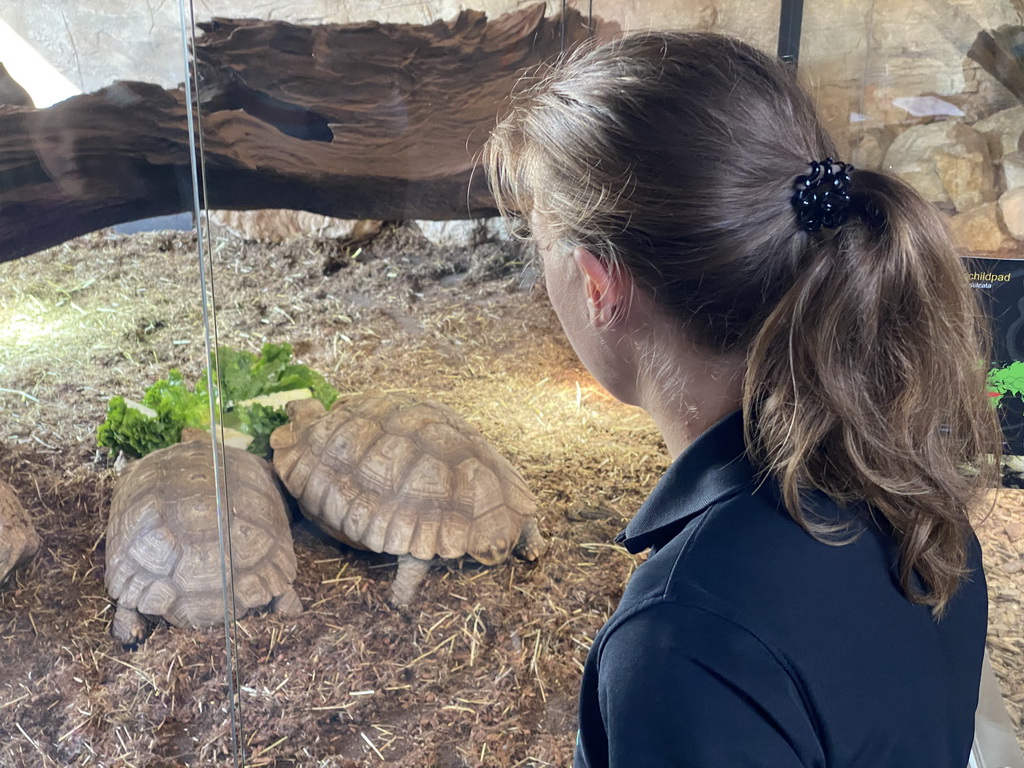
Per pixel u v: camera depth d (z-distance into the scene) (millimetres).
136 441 2408
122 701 1691
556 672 1798
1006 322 1796
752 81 589
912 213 573
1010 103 2514
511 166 684
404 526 1914
